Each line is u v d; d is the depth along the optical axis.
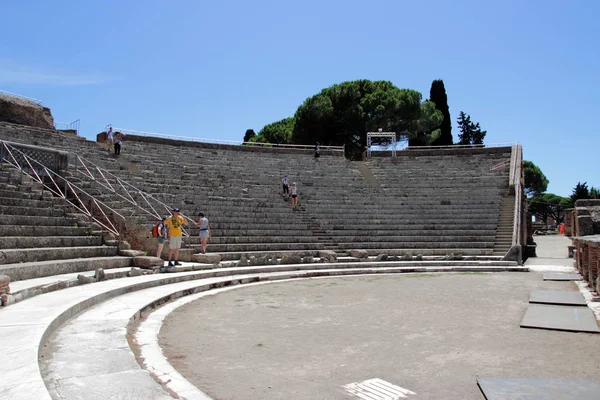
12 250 11.31
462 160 33.94
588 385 5.14
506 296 11.98
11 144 17.30
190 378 5.58
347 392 5.15
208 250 18.33
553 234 59.00
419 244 22.27
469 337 7.67
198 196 22.45
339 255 20.28
